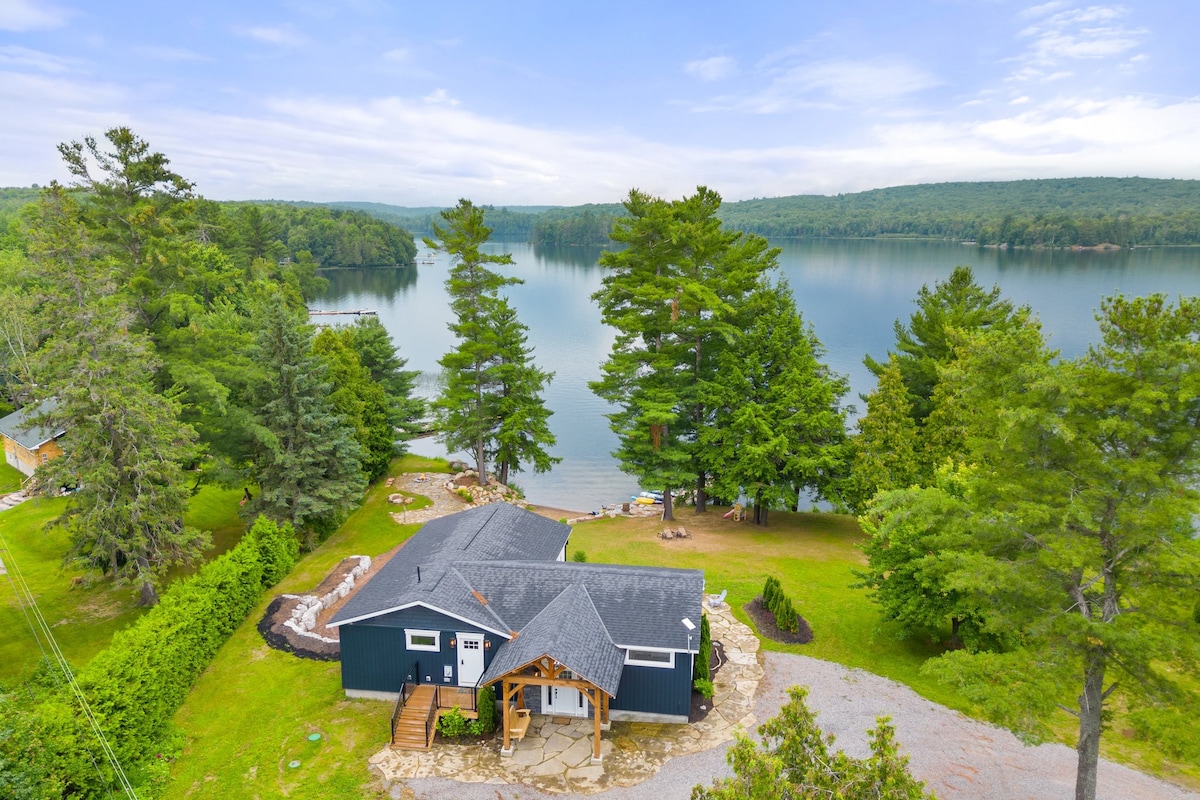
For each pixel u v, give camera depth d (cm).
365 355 5866
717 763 2045
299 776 1989
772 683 2469
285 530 3475
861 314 11519
